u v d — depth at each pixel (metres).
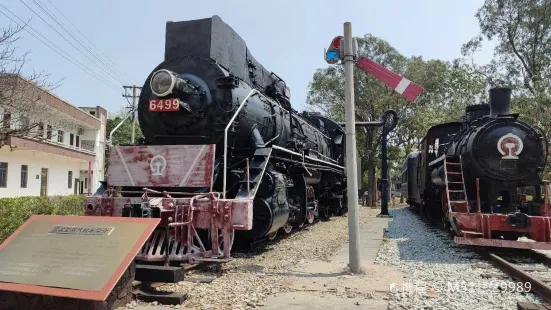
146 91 7.55
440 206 14.22
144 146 6.66
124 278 4.38
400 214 20.38
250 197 6.24
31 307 4.04
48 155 25.53
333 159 16.36
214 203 5.90
